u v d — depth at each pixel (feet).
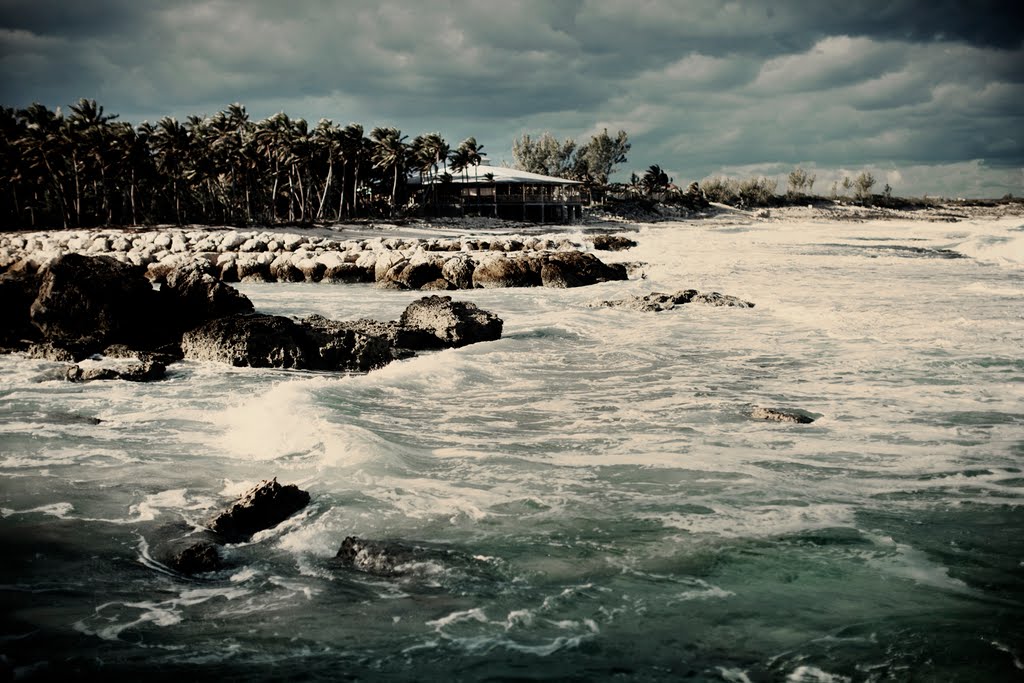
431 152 321.93
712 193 538.06
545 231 277.03
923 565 21.01
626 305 79.51
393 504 26.05
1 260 107.04
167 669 16.44
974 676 15.89
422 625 18.31
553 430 35.78
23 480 28.84
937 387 43.19
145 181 281.54
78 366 49.11
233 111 303.48
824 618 18.33
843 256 145.48
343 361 53.98
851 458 30.58
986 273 109.50
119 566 21.72
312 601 19.63
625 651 17.07
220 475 29.50
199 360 55.01
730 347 57.67
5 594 19.95
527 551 22.29
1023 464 29.53
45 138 245.24
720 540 22.76
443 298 64.34
